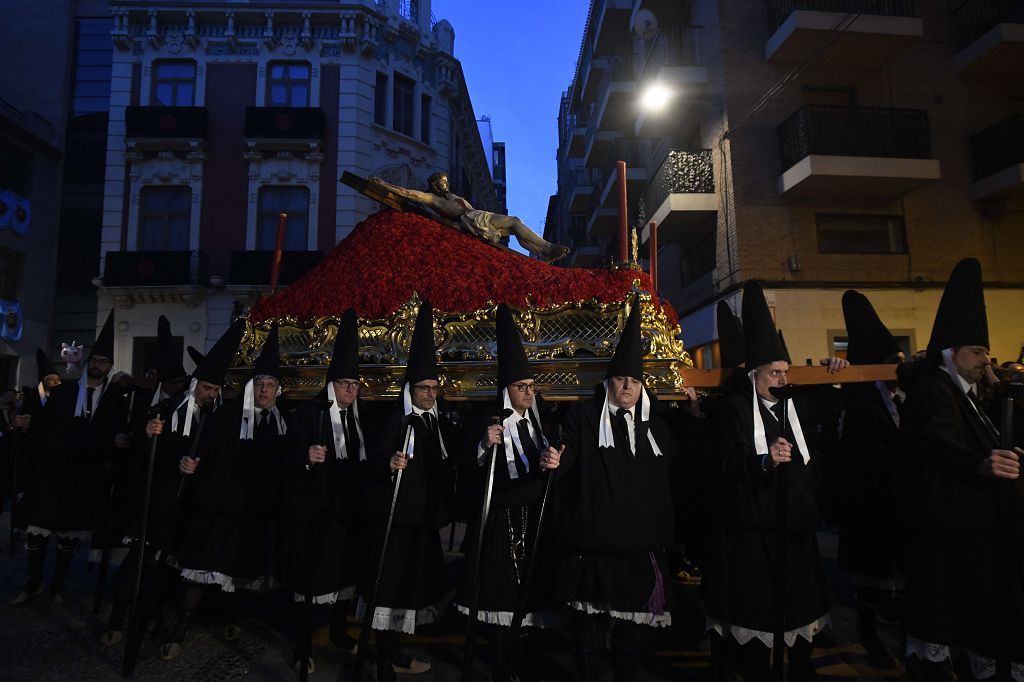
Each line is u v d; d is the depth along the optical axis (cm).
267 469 375
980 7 1359
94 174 2006
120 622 381
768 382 304
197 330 1692
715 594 289
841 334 1245
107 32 2064
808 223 1302
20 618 428
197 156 1741
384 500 323
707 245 1446
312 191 1759
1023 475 258
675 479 386
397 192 509
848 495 365
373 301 422
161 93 1792
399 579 320
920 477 266
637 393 298
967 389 279
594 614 289
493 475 314
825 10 1303
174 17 1777
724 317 443
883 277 1283
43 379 477
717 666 305
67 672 336
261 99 1791
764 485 274
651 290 411
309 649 316
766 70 1352
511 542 316
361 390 399
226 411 383
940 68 1366
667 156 1417
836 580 539
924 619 261
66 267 1966
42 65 2014
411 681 329
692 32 1448
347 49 1812
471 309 407
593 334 385
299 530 351
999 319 1273
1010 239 1327
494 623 308
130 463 442
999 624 242
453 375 392
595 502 284
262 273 1700
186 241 1748
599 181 2255
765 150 1320
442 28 2122
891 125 1264
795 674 298
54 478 457
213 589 406
